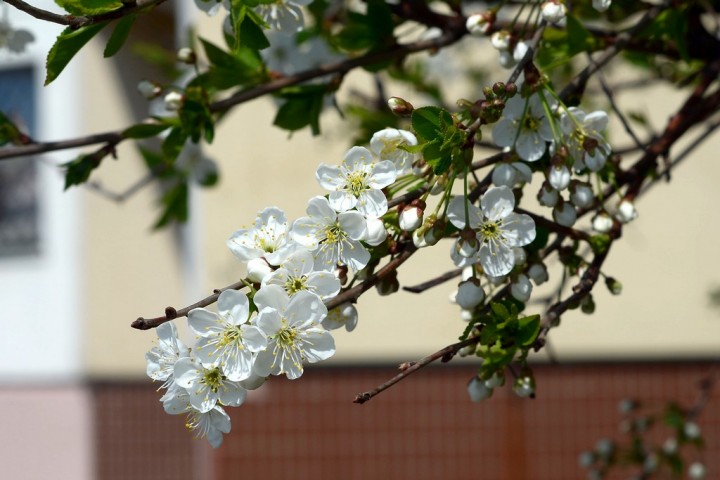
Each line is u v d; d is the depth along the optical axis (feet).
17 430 35.47
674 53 12.03
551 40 10.21
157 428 34.83
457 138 7.41
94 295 35.47
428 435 31.12
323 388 31.42
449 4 12.12
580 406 30.58
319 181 7.63
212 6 9.79
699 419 30.01
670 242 29.78
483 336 7.87
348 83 25.31
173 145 11.00
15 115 11.73
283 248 7.41
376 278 7.48
